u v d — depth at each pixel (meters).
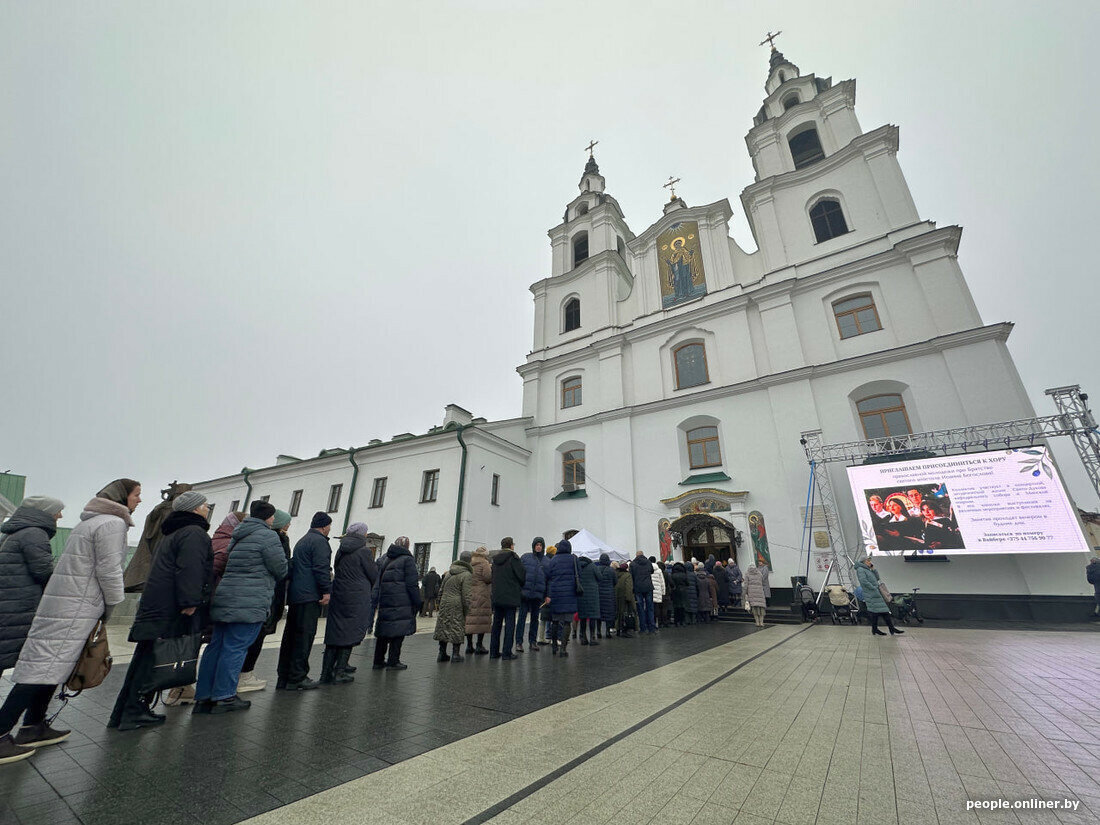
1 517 16.11
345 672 5.70
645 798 2.65
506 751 3.37
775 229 19.59
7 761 3.07
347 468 22.58
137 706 3.86
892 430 15.06
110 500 3.76
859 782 2.86
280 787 2.79
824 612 13.96
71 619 3.40
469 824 2.36
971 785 2.81
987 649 7.82
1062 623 11.22
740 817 2.46
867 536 13.41
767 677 5.91
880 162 18.08
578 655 7.80
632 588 10.55
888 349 15.21
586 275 25.09
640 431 19.86
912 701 4.71
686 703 4.69
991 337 13.84
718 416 18.09
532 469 22.22
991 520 12.08
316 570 5.43
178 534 3.98
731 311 19.33
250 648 5.21
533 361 24.77
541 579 8.14
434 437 19.92
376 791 2.73
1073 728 3.84
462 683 5.64
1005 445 12.88
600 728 3.91
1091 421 11.66
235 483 27.17
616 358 21.69
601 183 29.89
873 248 17.23
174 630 3.88
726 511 16.50
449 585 7.42
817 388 16.38
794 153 21.88
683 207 22.45
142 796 2.66
